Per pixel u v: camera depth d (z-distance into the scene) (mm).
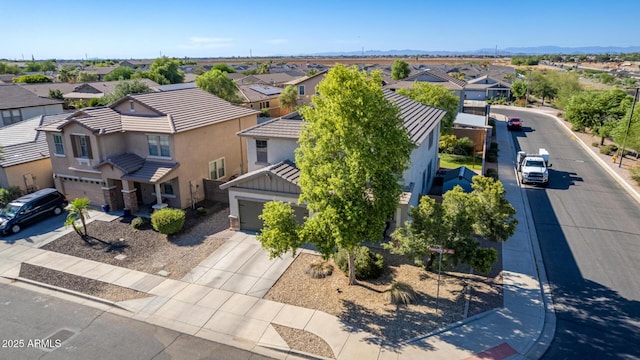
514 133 48656
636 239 20469
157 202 24578
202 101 30234
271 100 60250
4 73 114812
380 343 13078
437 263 16188
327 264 17922
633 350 12680
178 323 14477
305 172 14648
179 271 18078
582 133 47594
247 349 13117
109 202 25047
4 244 21141
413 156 20953
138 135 25266
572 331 13633
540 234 21234
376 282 16703
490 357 12398
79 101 56844
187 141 25453
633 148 33938
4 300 16141
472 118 42812
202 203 26672
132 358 12766
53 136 26000
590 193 27562
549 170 33250
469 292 15836
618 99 43438
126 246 20672
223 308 15273
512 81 91250
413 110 26281
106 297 16156
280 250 14758
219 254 19594
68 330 14195
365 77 13977
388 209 14258
